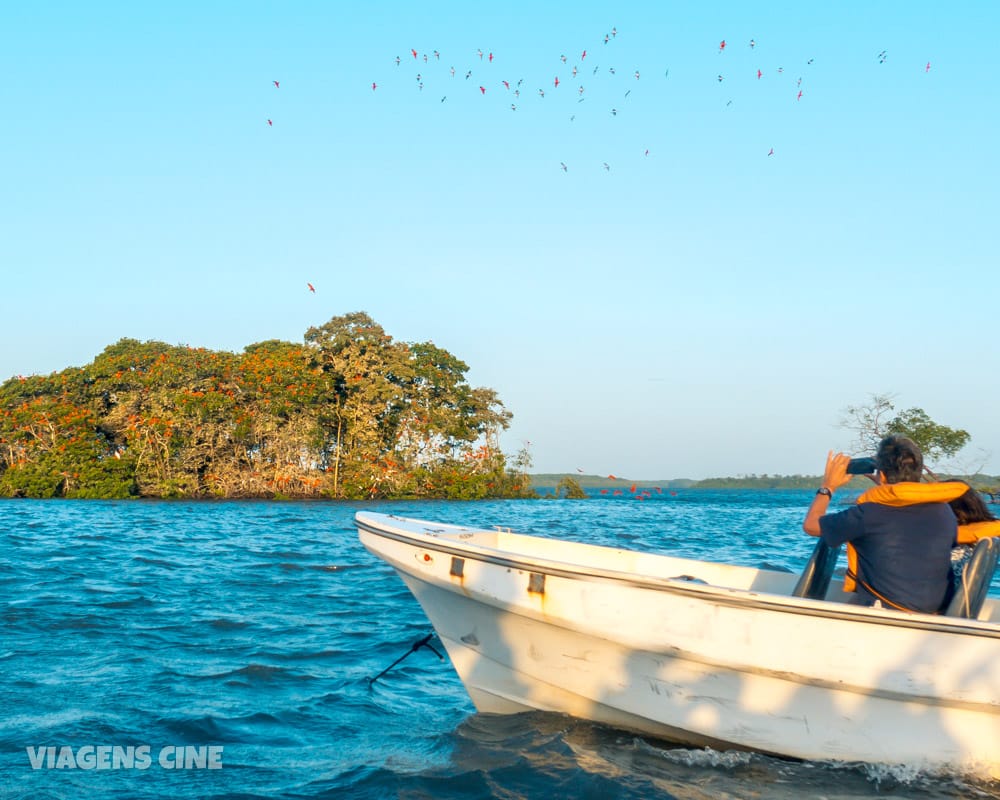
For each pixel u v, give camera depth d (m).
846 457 4.95
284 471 44.50
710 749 4.75
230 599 9.58
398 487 47.12
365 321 50.06
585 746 4.84
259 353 50.81
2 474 45.78
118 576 11.31
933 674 4.18
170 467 43.91
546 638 5.00
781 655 4.38
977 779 4.25
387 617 8.61
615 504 52.88
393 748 4.88
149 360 47.69
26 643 7.16
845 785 4.30
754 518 34.34
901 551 4.49
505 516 31.41
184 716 5.37
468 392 56.00
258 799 4.16
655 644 4.62
